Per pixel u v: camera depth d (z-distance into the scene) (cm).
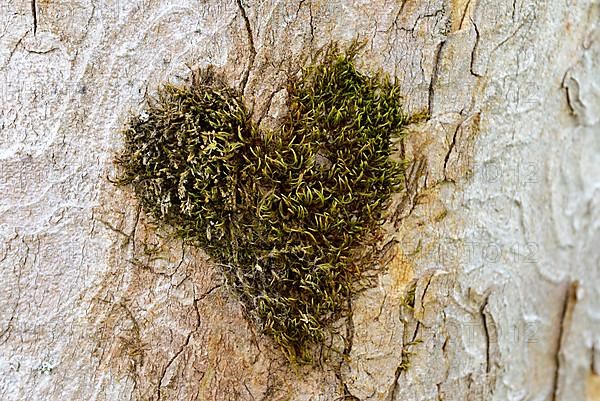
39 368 50
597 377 65
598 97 58
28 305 49
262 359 50
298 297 50
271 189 49
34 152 49
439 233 52
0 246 49
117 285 50
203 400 50
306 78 49
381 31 50
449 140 51
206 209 49
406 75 50
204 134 49
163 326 50
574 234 60
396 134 50
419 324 52
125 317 50
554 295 59
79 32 49
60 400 50
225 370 50
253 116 49
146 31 49
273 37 49
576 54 56
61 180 49
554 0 53
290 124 49
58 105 49
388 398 52
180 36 49
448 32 50
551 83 55
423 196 51
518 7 51
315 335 50
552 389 60
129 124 49
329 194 49
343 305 50
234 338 50
